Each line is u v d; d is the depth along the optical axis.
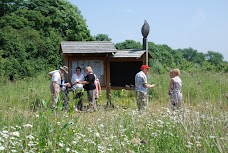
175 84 9.80
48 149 4.85
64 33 50.31
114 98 14.50
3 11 47.44
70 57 14.24
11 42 34.12
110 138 5.80
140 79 10.86
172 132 6.57
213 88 14.72
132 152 4.66
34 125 5.71
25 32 39.12
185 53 95.56
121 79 14.78
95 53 14.28
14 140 5.16
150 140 6.03
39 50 37.53
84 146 5.57
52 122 5.57
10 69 31.23
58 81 11.57
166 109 8.53
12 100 11.10
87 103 14.05
